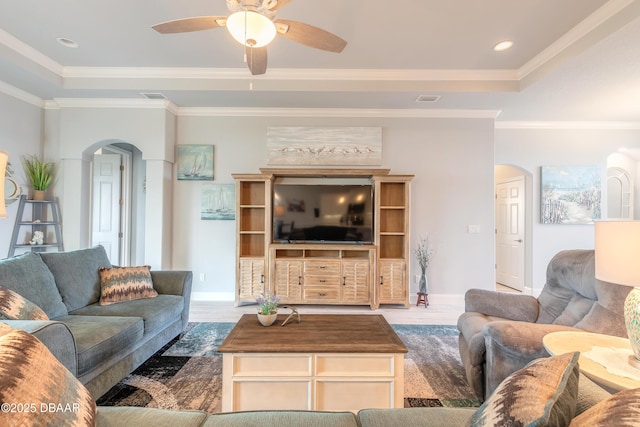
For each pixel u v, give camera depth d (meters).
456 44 3.04
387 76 3.64
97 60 3.46
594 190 4.84
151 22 2.75
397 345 1.75
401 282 4.07
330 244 4.13
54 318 2.16
